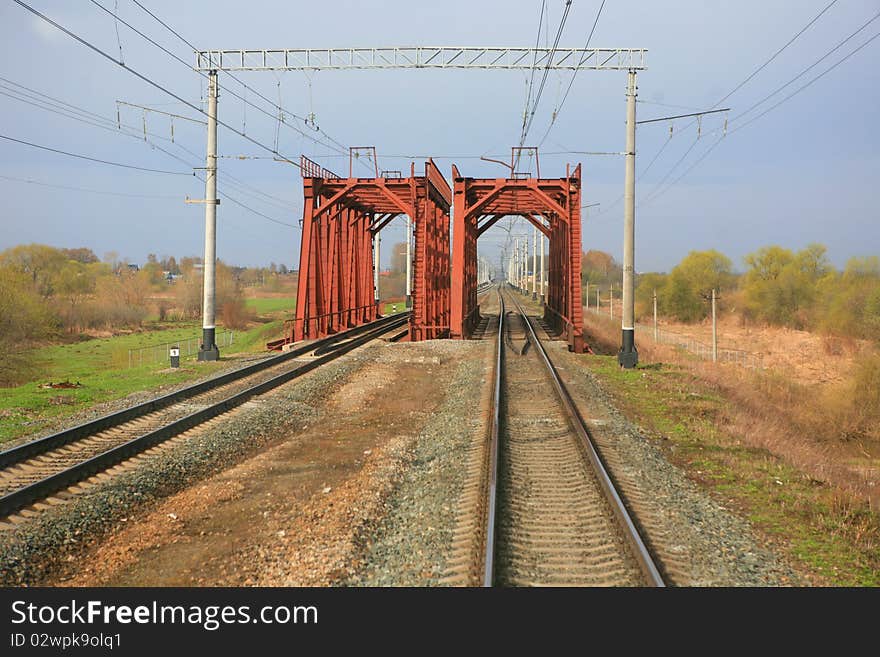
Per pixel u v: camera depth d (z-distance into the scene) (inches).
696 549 319.9
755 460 516.1
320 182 1309.1
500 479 409.1
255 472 471.8
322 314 1355.8
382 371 943.0
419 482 432.1
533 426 575.5
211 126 1000.2
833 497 414.3
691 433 590.2
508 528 336.8
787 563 317.4
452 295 1280.8
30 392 743.7
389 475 446.0
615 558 305.3
